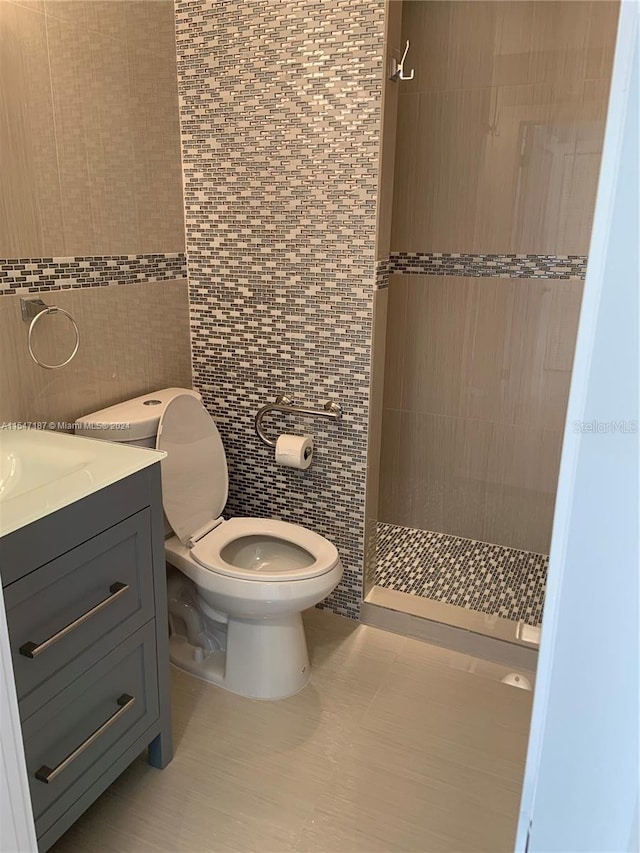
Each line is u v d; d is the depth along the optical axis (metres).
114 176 1.93
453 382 2.77
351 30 1.88
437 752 1.78
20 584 1.19
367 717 1.90
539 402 2.64
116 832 1.52
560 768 0.72
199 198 2.25
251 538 2.14
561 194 2.40
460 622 2.25
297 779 1.68
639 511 0.60
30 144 1.63
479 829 1.55
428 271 2.68
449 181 2.55
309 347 2.22
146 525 1.52
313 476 2.34
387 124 1.97
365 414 2.19
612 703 0.66
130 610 1.51
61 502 1.25
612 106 0.55
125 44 1.91
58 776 1.35
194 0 2.06
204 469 2.13
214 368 2.41
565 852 0.74
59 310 1.73
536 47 2.31
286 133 2.06
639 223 0.54
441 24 2.41
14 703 1.02
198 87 2.14
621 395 0.58
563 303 2.50
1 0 1.51
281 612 1.85
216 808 1.59
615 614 0.64
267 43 2.00
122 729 1.53
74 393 1.88
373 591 2.45
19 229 1.63
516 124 2.40
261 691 1.96
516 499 2.79
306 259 2.14
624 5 0.53
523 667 2.13
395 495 3.01
